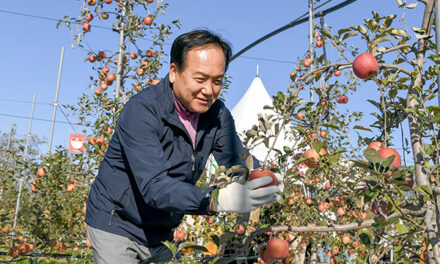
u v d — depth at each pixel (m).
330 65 2.20
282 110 2.16
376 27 2.08
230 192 1.26
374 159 1.46
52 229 4.09
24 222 4.11
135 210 1.73
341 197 3.14
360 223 1.72
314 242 3.58
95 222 1.75
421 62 1.96
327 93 2.80
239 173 1.88
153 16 4.64
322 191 3.11
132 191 1.73
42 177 4.25
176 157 1.74
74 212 4.34
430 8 1.95
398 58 2.15
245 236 1.92
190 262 1.53
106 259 1.71
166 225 1.87
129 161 1.50
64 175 4.30
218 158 2.08
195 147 1.84
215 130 1.94
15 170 4.23
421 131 1.88
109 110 4.34
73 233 4.22
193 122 1.84
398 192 1.50
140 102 1.59
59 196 4.38
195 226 3.66
